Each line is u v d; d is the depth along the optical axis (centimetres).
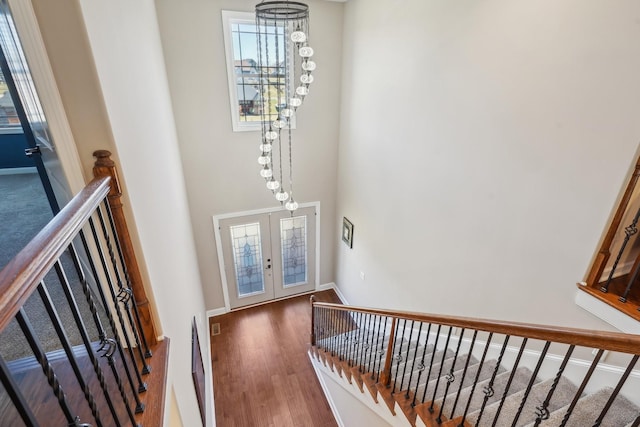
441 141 298
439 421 197
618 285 201
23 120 198
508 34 220
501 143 238
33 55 110
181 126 430
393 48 349
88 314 194
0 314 55
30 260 68
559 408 204
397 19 336
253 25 424
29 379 149
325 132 507
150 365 158
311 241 579
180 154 430
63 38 111
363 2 394
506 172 238
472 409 214
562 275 213
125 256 147
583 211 195
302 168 518
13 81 181
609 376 206
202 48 408
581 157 190
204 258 514
